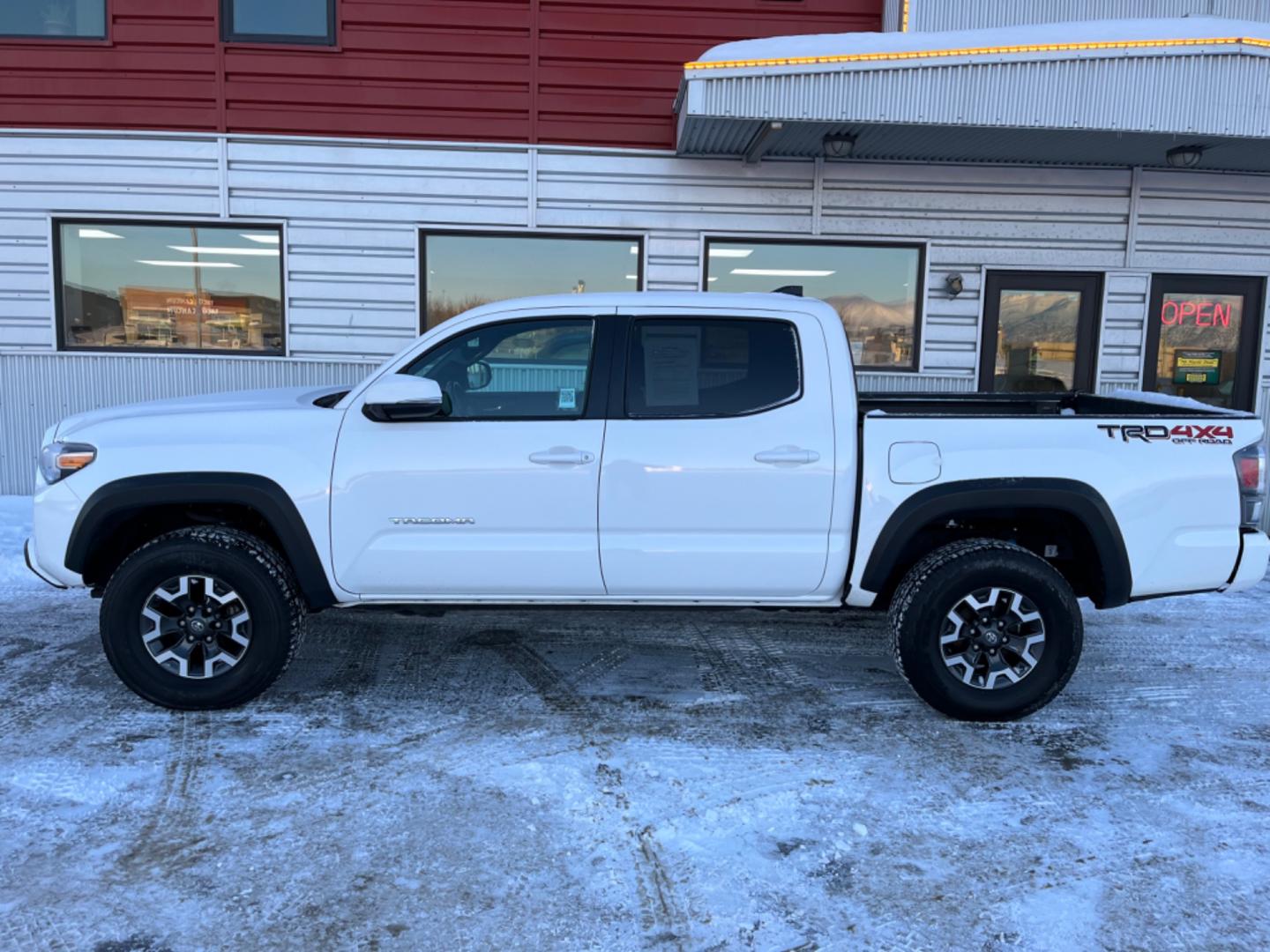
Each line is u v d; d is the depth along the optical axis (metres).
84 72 7.64
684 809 3.06
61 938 2.37
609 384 3.78
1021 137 6.88
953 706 3.74
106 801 3.06
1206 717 3.93
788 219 7.96
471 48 7.71
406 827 2.94
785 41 6.66
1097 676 4.42
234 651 3.77
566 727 3.71
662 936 2.42
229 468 3.70
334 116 7.75
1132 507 3.71
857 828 2.96
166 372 7.98
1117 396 4.95
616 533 3.77
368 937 2.40
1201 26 6.50
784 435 3.73
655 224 7.95
